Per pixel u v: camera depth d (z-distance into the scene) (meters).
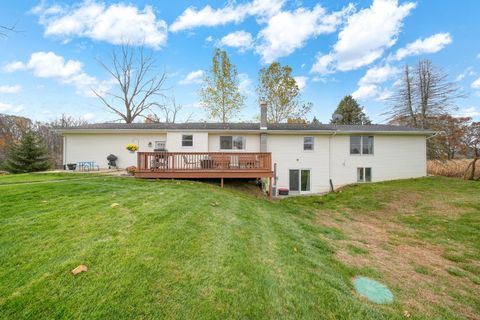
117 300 2.17
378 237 6.41
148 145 14.23
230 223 5.07
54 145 32.25
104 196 6.17
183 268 2.88
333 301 2.82
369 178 15.09
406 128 15.95
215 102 22.64
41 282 2.32
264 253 3.83
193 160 11.71
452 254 5.34
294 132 14.30
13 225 3.76
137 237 3.57
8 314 1.92
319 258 4.17
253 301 2.49
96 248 3.09
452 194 11.38
